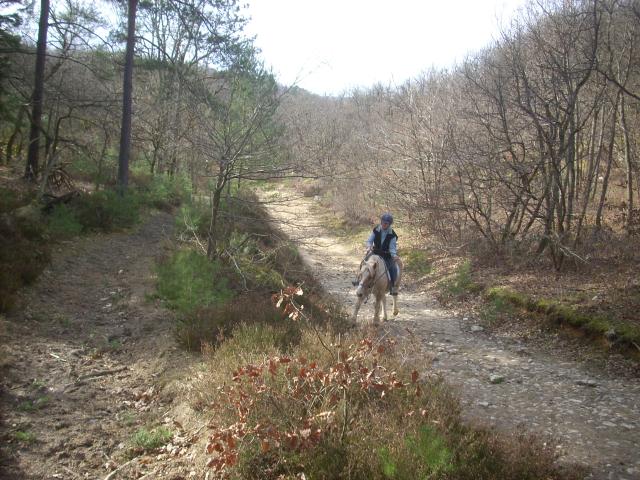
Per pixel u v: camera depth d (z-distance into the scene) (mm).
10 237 11172
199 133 11227
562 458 5586
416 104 21344
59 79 23141
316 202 32062
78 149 20297
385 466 4262
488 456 4586
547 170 14719
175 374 7191
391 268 11188
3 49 14602
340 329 9156
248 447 4906
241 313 8508
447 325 11500
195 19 22453
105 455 5602
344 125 33844
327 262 20562
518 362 8961
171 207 20422
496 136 15102
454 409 5613
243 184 12258
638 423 6516
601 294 10680
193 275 9562
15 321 8430
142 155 27500
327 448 4652
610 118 18000
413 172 20453
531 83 14180
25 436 5621
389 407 5391
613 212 17312
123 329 8789
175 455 5527
